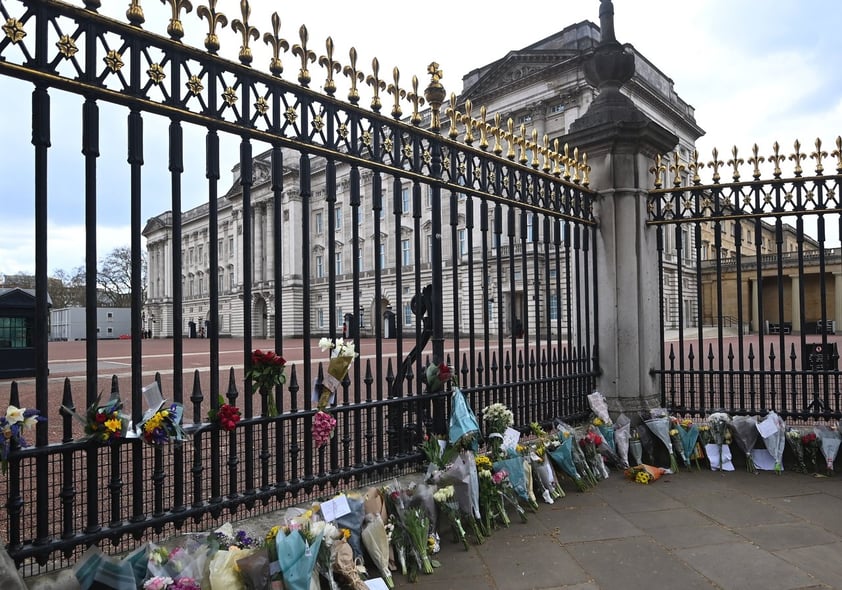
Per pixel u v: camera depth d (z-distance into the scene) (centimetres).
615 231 601
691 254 3111
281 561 268
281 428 341
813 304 3503
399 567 335
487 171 483
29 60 252
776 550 349
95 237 271
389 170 407
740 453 539
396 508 347
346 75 378
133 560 265
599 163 611
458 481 372
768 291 3509
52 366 1769
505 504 432
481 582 318
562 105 2669
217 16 312
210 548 275
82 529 276
